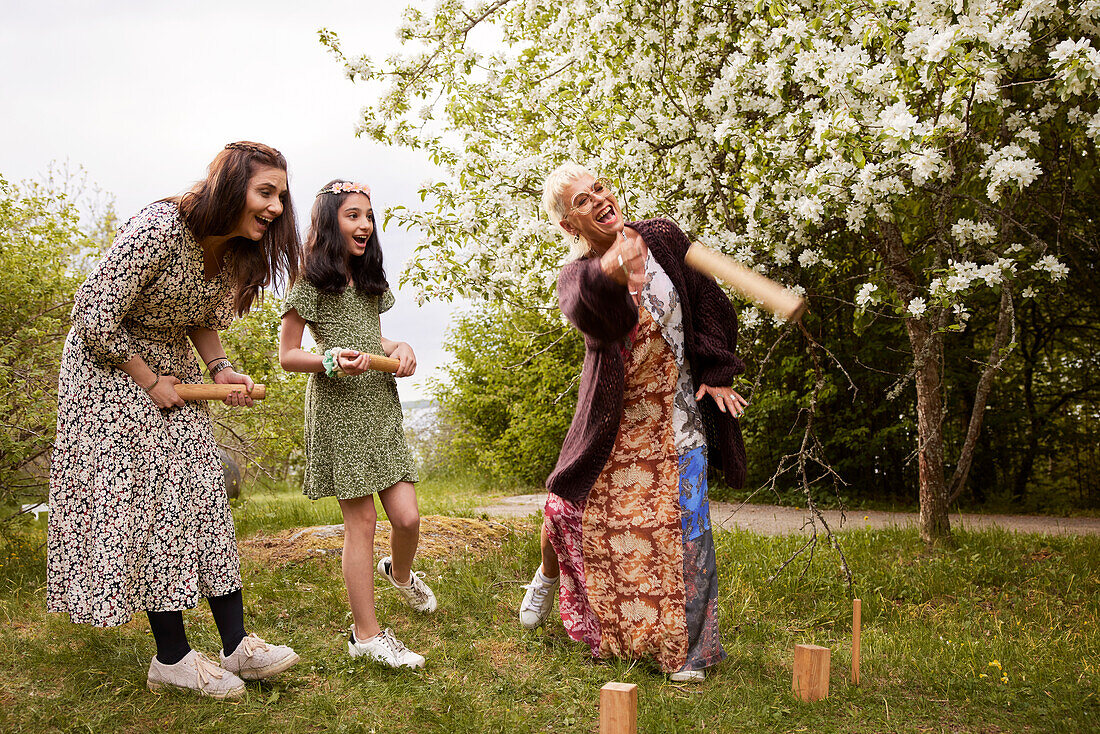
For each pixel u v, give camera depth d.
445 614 3.77
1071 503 10.40
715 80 5.08
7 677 2.88
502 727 2.60
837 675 3.19
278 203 2.78
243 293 2.97
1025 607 4.48
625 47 5.61
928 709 2.85
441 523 5.58
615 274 2.71
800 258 4.75
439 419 15.67
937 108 4.03
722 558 5.27
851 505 10.49
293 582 4.17
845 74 4.15
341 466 3.14
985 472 10.72
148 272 2.65
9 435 5.38
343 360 3.06
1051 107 4.71
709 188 5.30
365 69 6.23
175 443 2.75
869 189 4.10
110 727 2.48
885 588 4.77
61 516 2.61
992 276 4.20
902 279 5.61
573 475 3.26
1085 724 2.68
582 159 5.66
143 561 2.65
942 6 4.09
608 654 3.29
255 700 2.72
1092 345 10.47
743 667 3.25
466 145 6.14
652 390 3.24
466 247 5.67
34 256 5.77
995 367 5.42
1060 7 4.34
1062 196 5.50
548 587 3.60
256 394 2.89
